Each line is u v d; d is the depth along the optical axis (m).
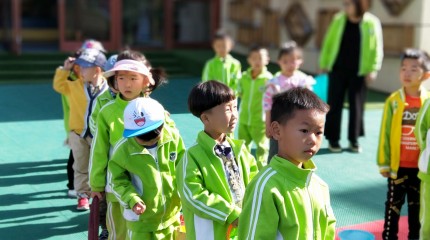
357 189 7.71
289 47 7.75
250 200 3.26
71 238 5.88
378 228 6.36
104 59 6.27
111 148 4.82
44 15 21.03
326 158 9.18
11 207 6.62
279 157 3.28
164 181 4.43
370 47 9.52
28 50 18.52
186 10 20.11
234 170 4.16
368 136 10.68
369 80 9.66
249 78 8.23
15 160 8.45
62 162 8.42
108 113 4.86
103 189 4.82
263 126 8.20
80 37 18.78
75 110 6.35
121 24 19.25
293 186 3.23
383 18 15.58
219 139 4.17
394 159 5.64
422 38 14.69
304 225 3.22
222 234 4.02
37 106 12.34
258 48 8.23
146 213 4.38
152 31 19.81
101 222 5.54
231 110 4.07
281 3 18.02
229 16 19.77
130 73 4.79
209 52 19.14
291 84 7.55
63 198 6.96
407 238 6.02
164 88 10.75
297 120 3.16
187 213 4.12
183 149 4.62
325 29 16.41
